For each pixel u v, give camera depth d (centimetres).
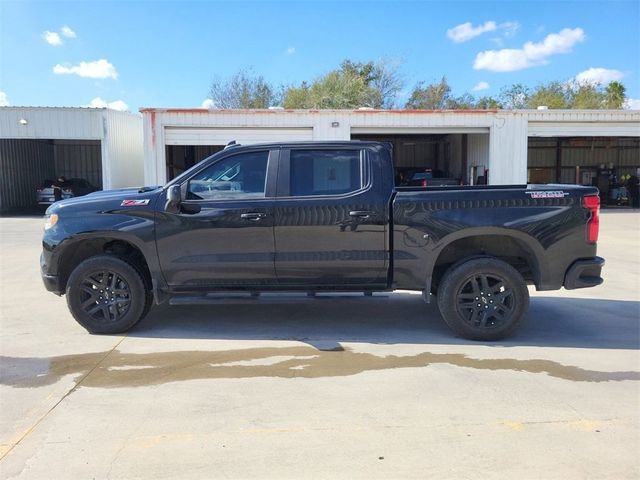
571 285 552
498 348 536
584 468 310
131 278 571
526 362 494
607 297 775
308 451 329
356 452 328
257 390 425
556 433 353
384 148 562
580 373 465
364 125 2092
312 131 2073
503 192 548
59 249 566
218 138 2045
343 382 443
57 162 3180
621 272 974
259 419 373
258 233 551
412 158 3189
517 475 302
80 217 564
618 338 573
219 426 362
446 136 2883
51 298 766
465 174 2555
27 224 1917
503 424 365
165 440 343
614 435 350
